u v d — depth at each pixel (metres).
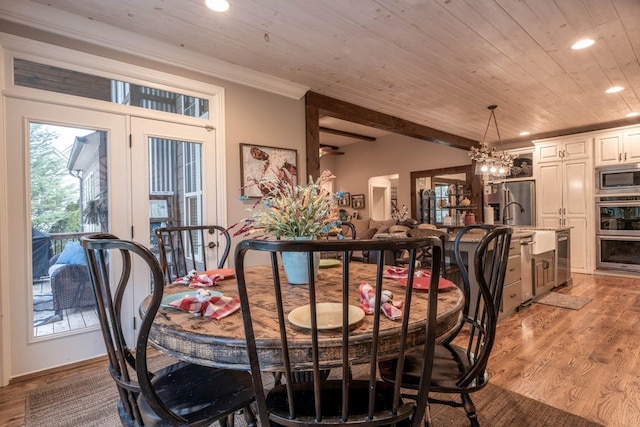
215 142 3.20
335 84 3.70
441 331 1.14
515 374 2.30
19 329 2.29
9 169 2.25
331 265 2.13
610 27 2.55
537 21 2.46
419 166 7.53
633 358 2.49
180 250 2.83
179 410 1.14
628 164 5.10
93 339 2.57
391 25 2.50
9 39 2.23
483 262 1.27
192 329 1.07
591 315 3.48
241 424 1.83
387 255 3.48
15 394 2.11
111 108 2.65
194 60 2.98
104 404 2.01
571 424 1.77
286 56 3.00
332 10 2.32
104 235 1.31
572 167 5.63
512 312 3.56
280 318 0.86
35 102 2.34
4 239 2.23
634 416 1.82
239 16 2.38
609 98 4.19
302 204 1.73
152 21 2.44
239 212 3.33
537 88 3.82
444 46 2.83
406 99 4.18
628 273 5.17
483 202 6.60
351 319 1.06
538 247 3.96
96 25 2.47
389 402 1.09
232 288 1.61
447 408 1.94
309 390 1.20
